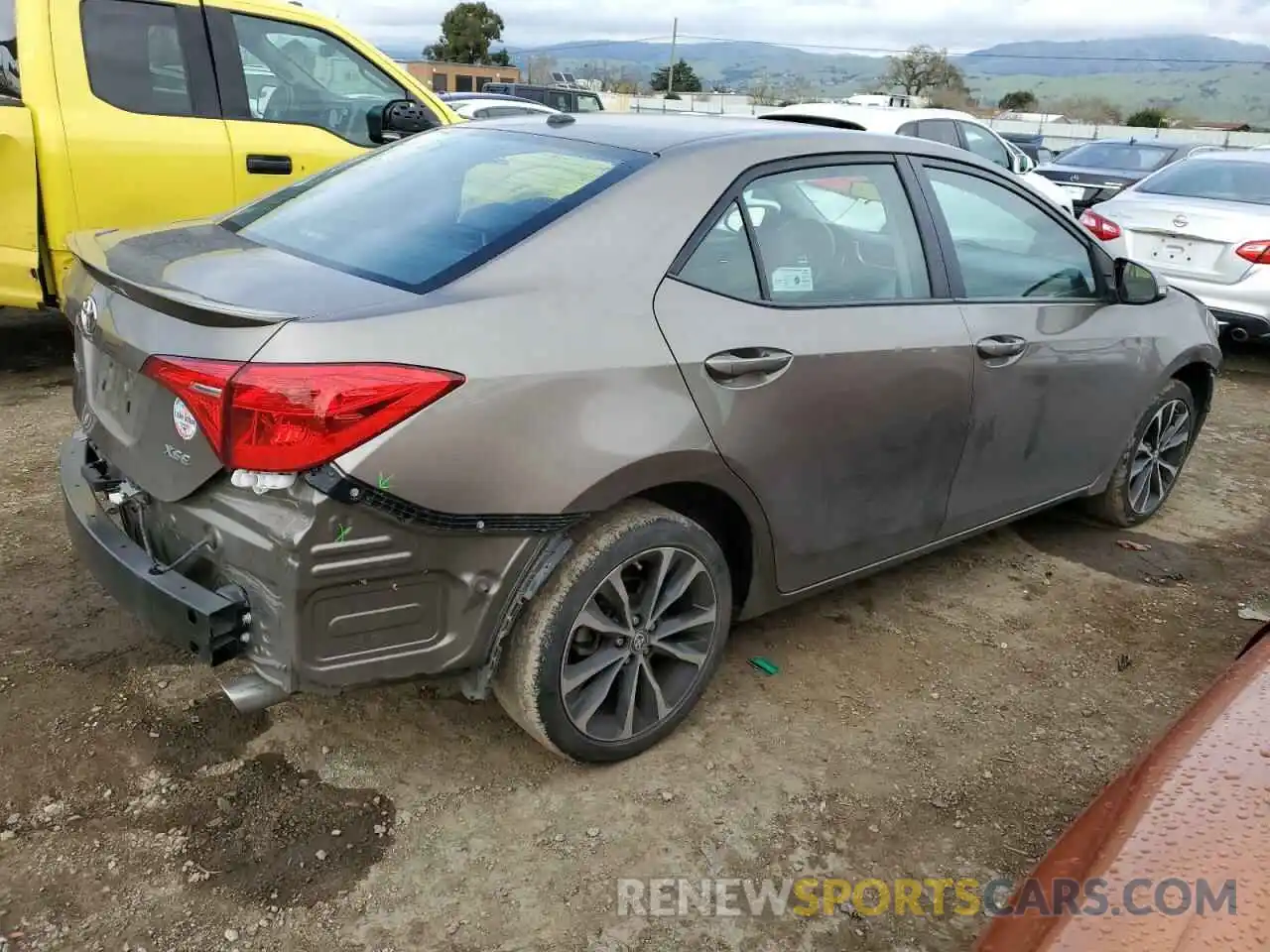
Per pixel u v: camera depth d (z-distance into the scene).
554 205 2.61
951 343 3.22
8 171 4.87
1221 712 1.76
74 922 2.19
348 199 2.96
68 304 2.85
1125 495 4.48
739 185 2.82
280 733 2.82
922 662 3.45
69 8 5.02
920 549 3.49
